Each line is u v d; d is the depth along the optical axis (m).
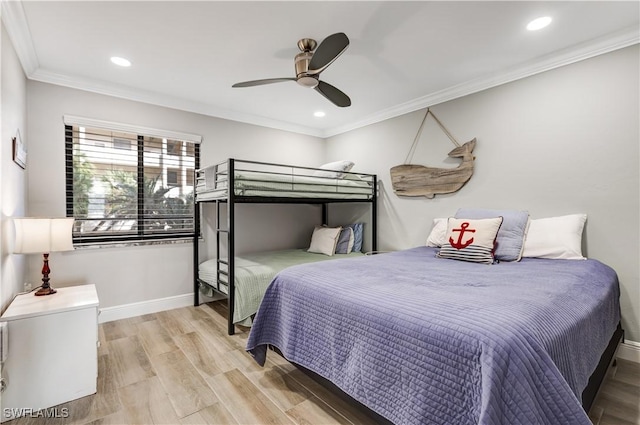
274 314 1.94
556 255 2.25
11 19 1.87
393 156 3.74
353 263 2.20
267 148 4.13
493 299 1.31
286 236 4.30
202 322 2.96
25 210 2.49
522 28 2.08
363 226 4.08
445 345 1.08
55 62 2.49
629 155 2.15
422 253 2.74
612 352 1.73
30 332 1.67
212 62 2.52
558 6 1.86
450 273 1.88
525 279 1.69
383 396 1.25
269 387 1.88
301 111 3.77
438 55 2.44
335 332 1.50
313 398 1.77
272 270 2.93
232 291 2.70
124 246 3.07
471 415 0.99
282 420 1.58
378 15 1.93
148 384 1.90
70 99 2.79
